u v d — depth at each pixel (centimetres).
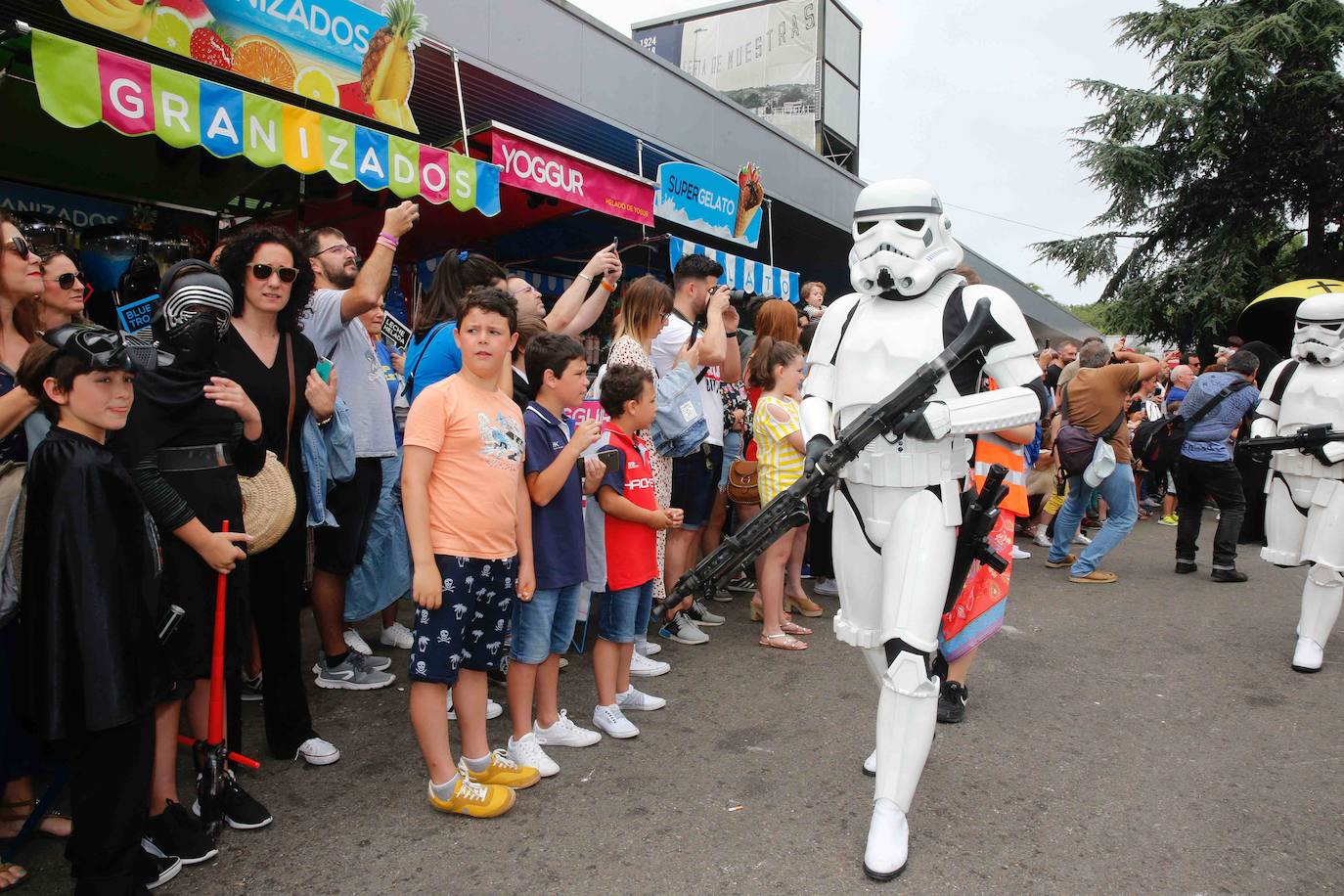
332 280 326
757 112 1462
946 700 339
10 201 455
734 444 509
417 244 661
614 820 253
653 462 385
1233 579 596
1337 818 264
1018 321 237
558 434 287
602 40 663
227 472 227
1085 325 2559
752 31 1471
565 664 397
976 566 331
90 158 474
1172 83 1933
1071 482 616
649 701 342
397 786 270
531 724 298
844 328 259
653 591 397
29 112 427
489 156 509
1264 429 428
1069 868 232
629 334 380
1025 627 478
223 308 222
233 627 237
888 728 234
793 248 1134
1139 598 550
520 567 267
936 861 234
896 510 239
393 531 361
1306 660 405
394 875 221
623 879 221
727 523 553
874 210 239
